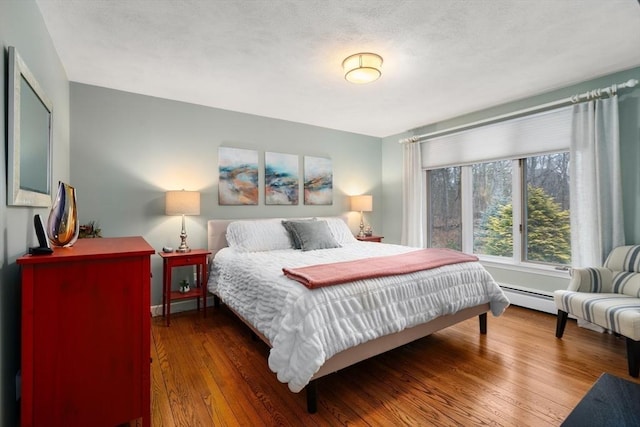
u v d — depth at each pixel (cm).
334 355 169
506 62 250
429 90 309
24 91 140
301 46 223
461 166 405
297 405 172
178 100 335
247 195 379
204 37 211
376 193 507
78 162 286
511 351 237
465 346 247
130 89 304
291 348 161
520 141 340
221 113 362
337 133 461
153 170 322
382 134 492
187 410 167
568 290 261
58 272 129
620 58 246
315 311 165
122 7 178
